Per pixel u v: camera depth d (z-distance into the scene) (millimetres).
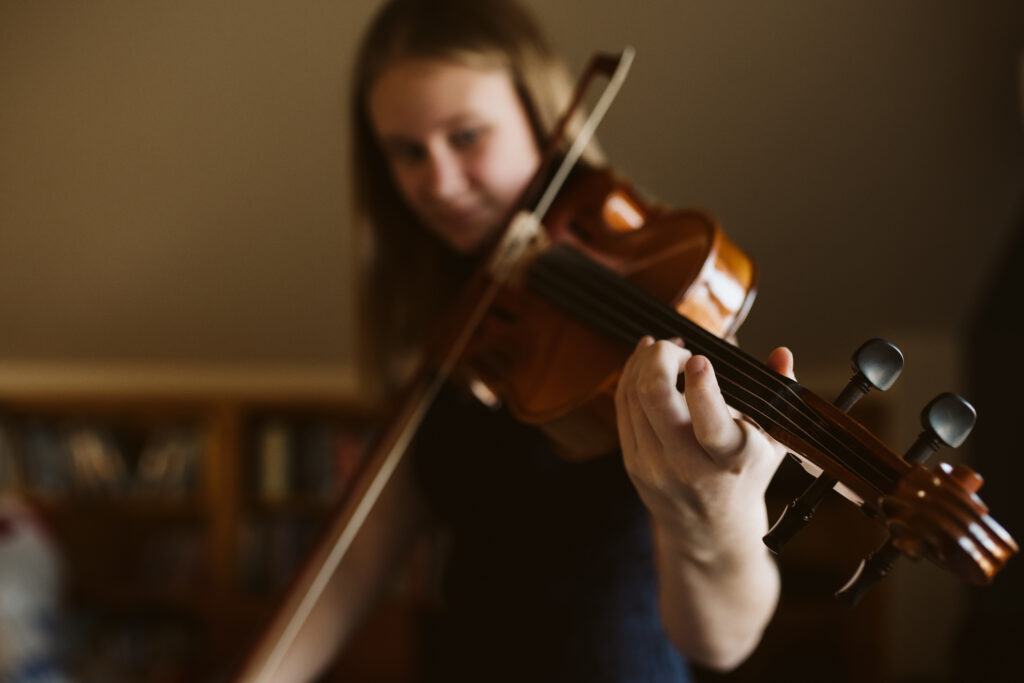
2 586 3221
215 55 2688
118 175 3027
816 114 2666
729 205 2934
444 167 1091
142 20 2602
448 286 1359
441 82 1067
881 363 614
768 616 932
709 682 3342
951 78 2545
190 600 3643
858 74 2562
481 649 1172
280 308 3484
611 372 850
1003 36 2434
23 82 2748
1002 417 3129
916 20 2424
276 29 2621
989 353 3178
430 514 1368
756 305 3240
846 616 3295
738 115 2688
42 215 3170
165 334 3635
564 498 1089
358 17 2584
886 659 3295
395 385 1405
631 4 2473
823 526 3424
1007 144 2682
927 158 2748
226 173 3010
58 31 2619
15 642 3156
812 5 2422
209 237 3232
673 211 1009
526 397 965
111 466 3740
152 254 3301
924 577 3352
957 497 515
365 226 1358
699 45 2529
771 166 2812
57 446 3744
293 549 3578
